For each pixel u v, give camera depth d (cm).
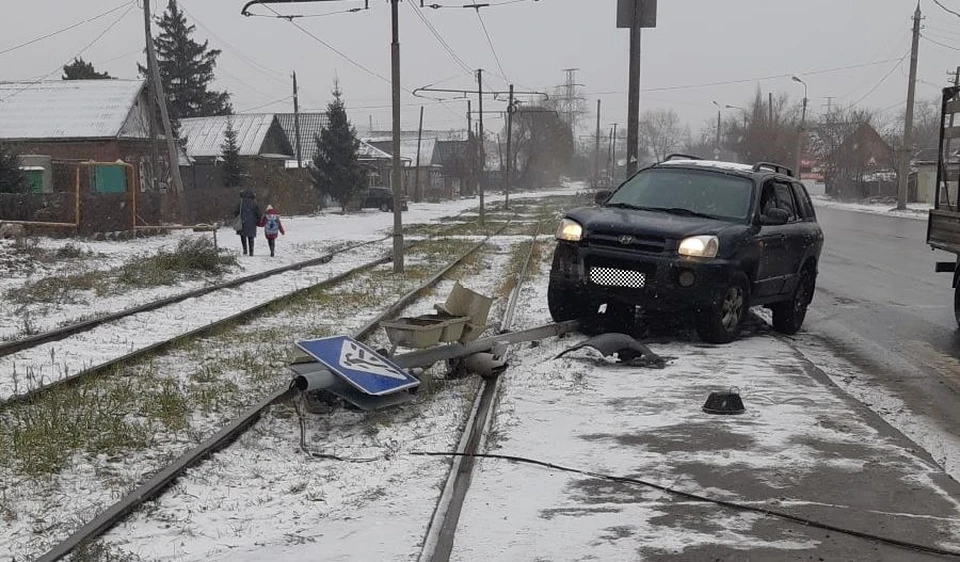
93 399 754
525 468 587
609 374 863
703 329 1020
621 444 638
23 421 694
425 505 523
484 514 508
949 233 1201
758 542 471
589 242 1040
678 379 843
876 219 4341
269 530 495
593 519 500
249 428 692
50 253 2084
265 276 1847
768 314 1358
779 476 573
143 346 1066
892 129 9344
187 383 841
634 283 1012
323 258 2270
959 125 1215
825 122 8912
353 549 463
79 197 2677
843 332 1204
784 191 1209
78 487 565
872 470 585
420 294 1530
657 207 1114
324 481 578
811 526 493
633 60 1966
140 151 4788
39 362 957
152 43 3456
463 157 9644
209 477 583
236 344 1059
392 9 1897
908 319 1317
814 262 1236
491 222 4391
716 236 1005
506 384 820
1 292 1491
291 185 5231
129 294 1559
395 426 696
